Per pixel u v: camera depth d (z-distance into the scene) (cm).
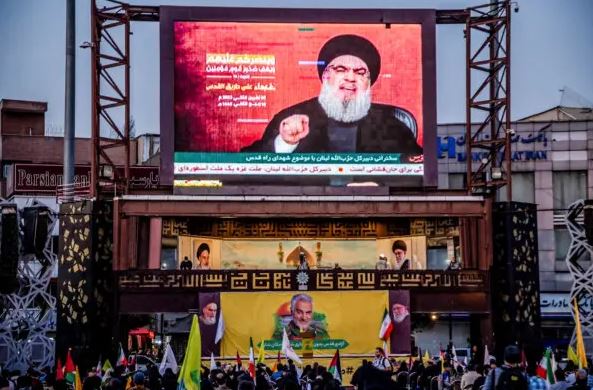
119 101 5578
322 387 2808
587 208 5528
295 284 5372
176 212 5428
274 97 5588
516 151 7938
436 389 4019
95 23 5459
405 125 5631
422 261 5906
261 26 5603
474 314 5806
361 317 5372
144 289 5331
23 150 9312
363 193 5566
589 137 7906
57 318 5403
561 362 5269
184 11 5569
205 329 5297
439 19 5725
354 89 5616
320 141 5588
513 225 5603
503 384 1864
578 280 5588
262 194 5531
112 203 5456
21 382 2716
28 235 5309
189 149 5534
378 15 5641
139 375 2241
